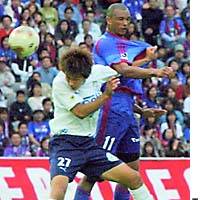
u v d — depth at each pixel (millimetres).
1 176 30094
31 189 30234
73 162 19219
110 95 18984
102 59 21938
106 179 19828
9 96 47344
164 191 31156
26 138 43688
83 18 54875
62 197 18969
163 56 55219
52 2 54188
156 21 56688
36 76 48250
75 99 19000
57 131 19422
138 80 22844
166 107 49625
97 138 22172
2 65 48188
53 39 51812
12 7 52500
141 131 45906
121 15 22125
